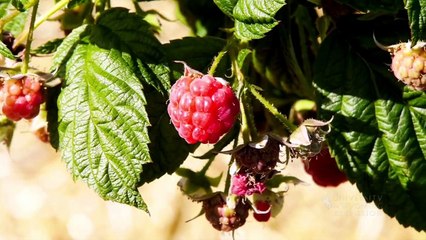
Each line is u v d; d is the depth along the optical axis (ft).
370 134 1.14
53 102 1.10
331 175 1.28
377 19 1.16
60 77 1.10
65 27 1.22
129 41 1.11
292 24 1.22
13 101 1.08
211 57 1.15
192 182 1.20
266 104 1.10
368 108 1.14
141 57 1.10
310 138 1.08
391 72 1.15
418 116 1.14
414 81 1.06
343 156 1.13
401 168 1.14
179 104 1.05
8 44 1.14
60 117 1.09
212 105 1.04
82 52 1.11
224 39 1.17
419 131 1.14
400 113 1.14
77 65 1.10
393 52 1.09
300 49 1.22
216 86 1.05
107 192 1.07
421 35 0.99
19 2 1.08
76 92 1.09
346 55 1.16
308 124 1.08
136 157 1.07
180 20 1.25
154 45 1.11
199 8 1.24
